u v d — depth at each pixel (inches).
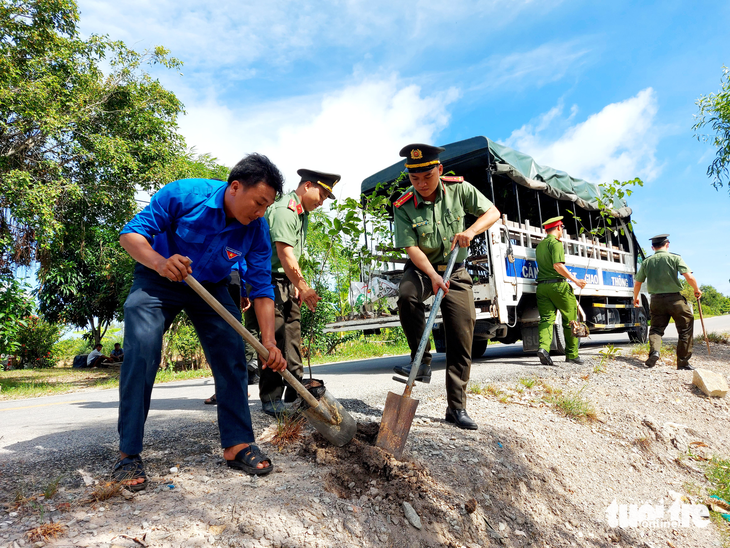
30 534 67.2
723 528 129.6
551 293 257.3
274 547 71.4
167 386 274.1
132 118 487.8
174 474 92.2
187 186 91.1
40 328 726.5
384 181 289.7
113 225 486.6
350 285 304.2
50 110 385.7
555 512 115.9
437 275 132.6
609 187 320.2
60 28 453.1
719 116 427.8
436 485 99.0
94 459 103.3
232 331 98.2
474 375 223.0
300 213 142.3
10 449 113.2
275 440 114.1
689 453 170.7
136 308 89.2
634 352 288.7
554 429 152.9
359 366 327.0
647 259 260.8
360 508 86.9
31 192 351.9
